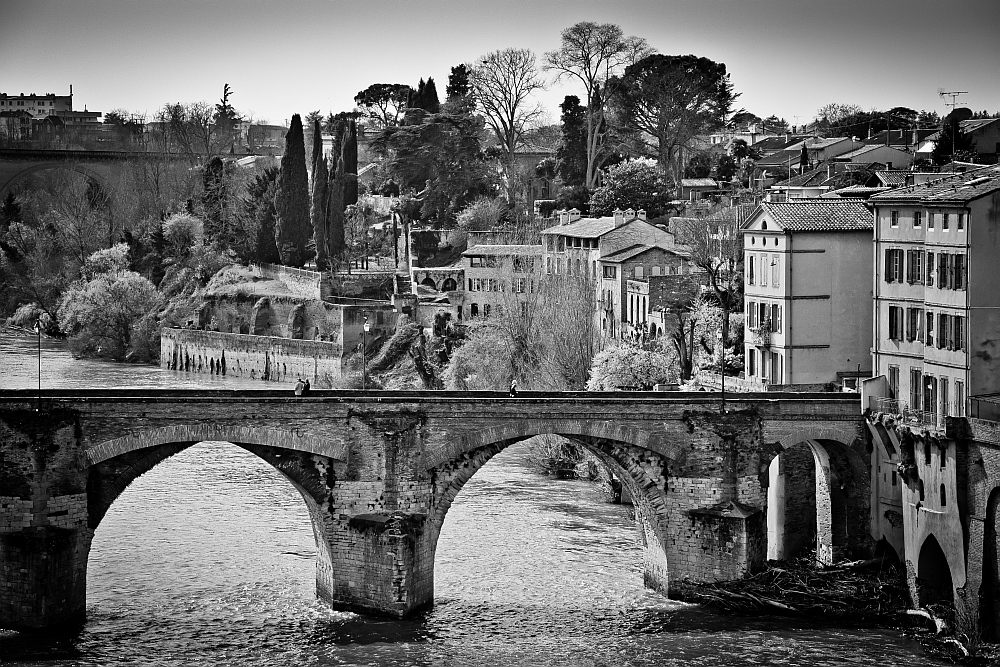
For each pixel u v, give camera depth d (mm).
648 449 154875
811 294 182875
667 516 155875
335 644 143250
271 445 148500
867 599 151000
